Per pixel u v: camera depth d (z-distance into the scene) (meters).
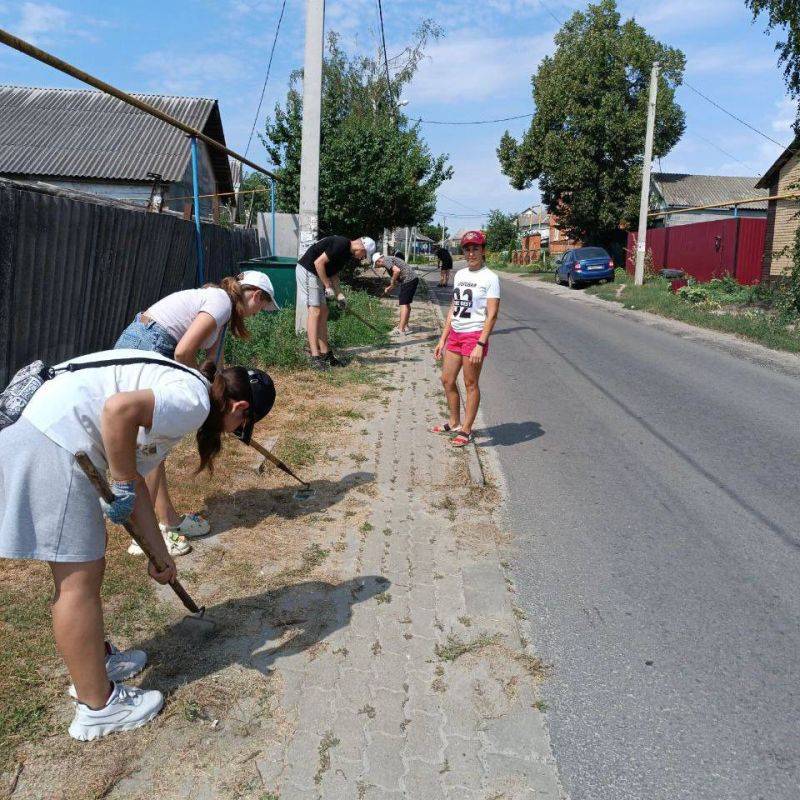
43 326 5.90
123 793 2.26
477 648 3.12
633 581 3.77
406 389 7.84
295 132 18.00
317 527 4.21
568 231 35.06
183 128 7.46
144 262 7.62
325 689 2.79
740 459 5.77
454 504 4.71
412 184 18.23
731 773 2.45
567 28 32.81
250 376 2.97
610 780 2.41
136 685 2.75
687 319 14.52
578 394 8.02
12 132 19.06
